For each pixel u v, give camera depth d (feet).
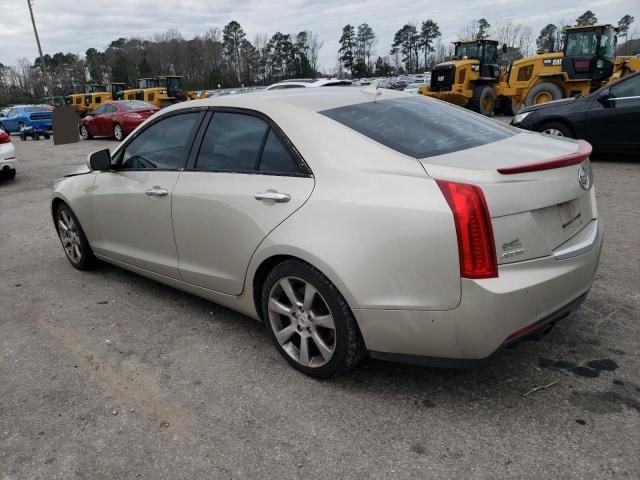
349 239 8.43
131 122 61.36
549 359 9.98
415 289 7.98
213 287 11.37
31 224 23.21
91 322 12.80
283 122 9.93
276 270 9.66
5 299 14.60
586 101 29.19
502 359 10.07
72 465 7.96
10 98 288.92
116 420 8.94
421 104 11.34
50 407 9.40
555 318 8.41
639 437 7.82
